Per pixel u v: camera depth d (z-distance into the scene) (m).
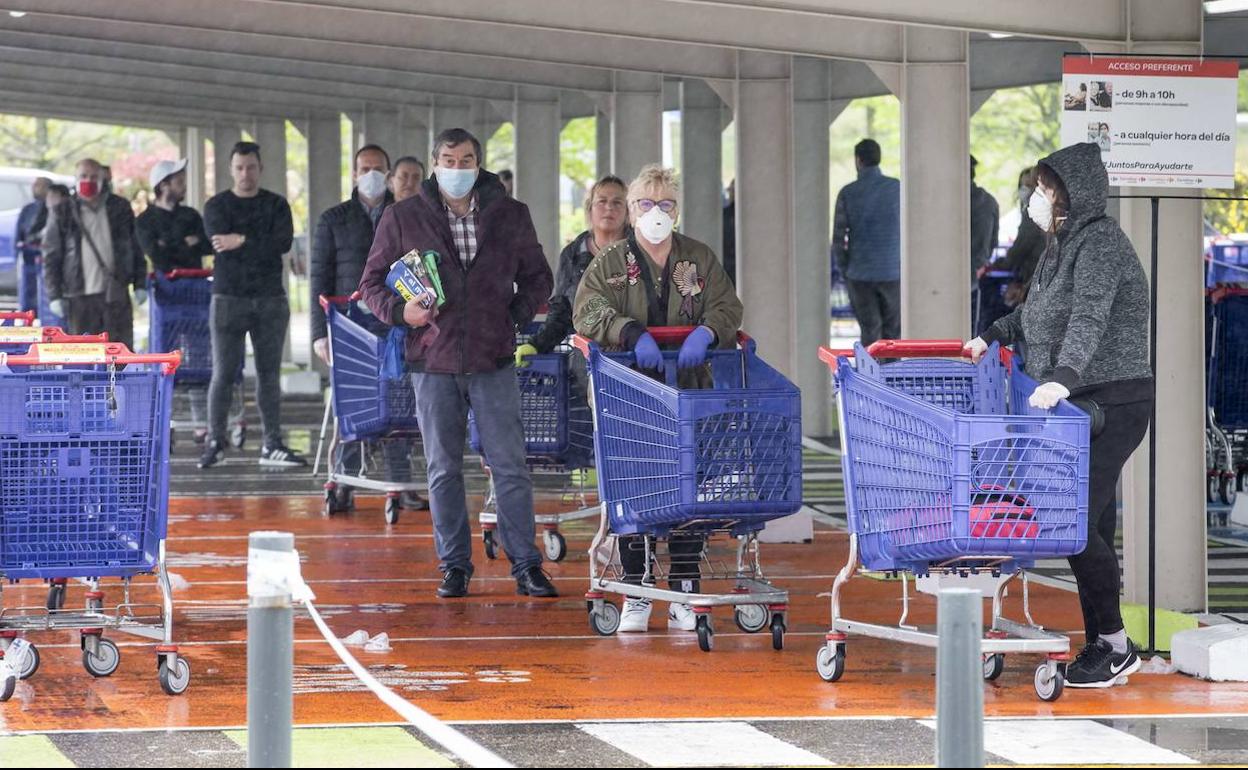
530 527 11.90
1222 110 9.92
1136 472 10.84
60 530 8.83
